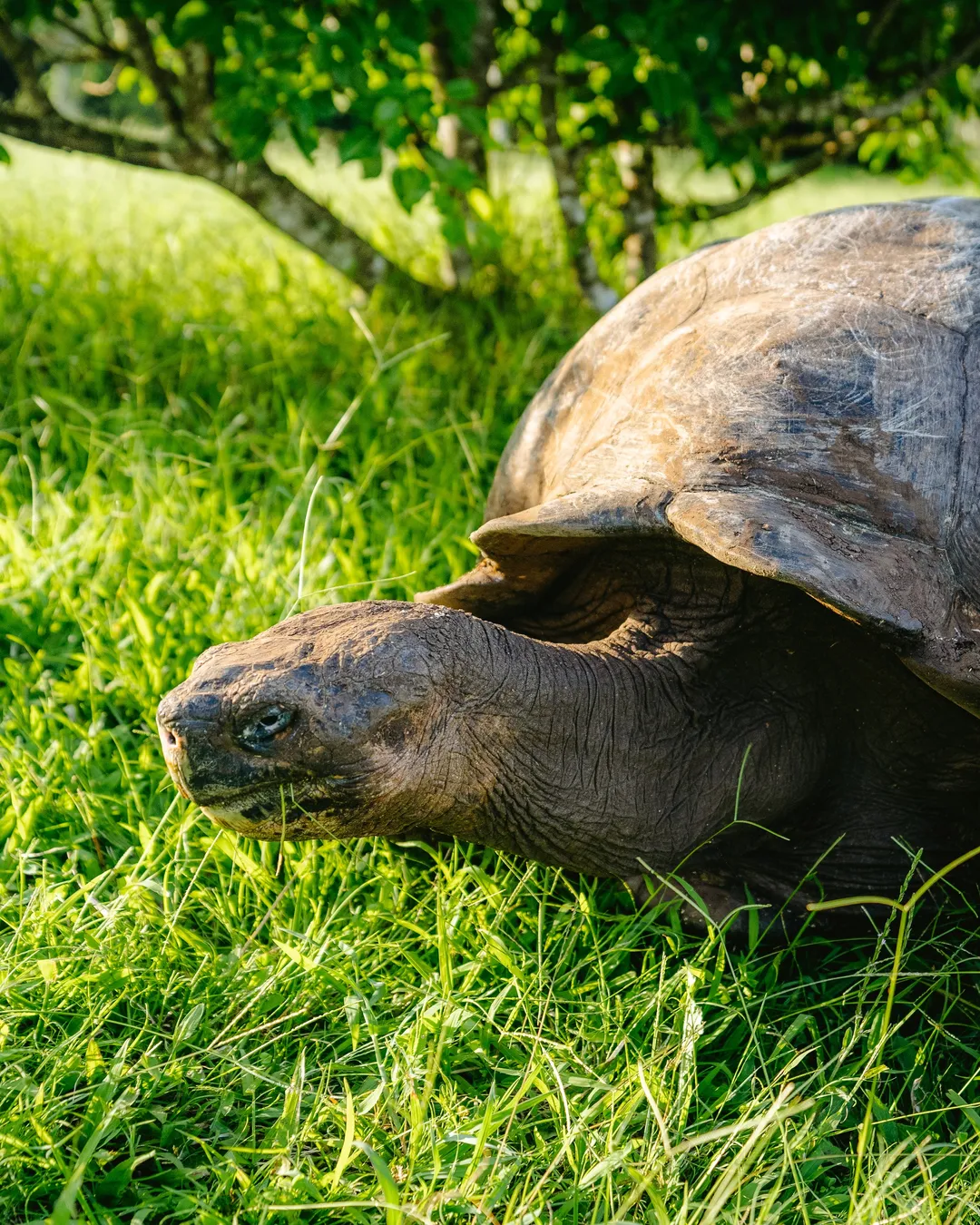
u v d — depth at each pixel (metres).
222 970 2.08
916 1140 1.85
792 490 2.06
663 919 2.28
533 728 2.08
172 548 3.26
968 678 1.97
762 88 5.02
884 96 5.35
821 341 2.20
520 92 5.27
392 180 3.93
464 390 4.27
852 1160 1.78
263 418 4.07
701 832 2.25
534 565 2.33
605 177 5.52
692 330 2.39
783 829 2.35
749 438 2.12
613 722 2.16
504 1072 1.91
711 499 2.05
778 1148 1.81
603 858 2.22
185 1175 1.73
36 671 2.81
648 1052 1.98
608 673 2.17
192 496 3.52
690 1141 1.58
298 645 1.88
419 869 2.39
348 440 3.84
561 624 2.46
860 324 2.22
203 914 2.26
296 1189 1.66
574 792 2.14
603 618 2.39
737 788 2.21
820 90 5.01
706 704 2.24
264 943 2.23
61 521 3.28
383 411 4.01
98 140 4.61
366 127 3.84
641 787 2.20
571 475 2.35
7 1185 1.68
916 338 2.21
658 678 2.21
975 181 6.29
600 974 2.05
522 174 7.39
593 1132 1.78
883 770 2.26
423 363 4.52
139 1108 1.83
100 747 2.65
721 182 10.42
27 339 4.26
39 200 7.56
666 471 2.15
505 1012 2.08
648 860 2.24
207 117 4.56
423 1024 1.90
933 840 2.32
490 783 2.07
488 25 4.46
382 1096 1.87
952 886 2.24
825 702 2.24
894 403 2.13
